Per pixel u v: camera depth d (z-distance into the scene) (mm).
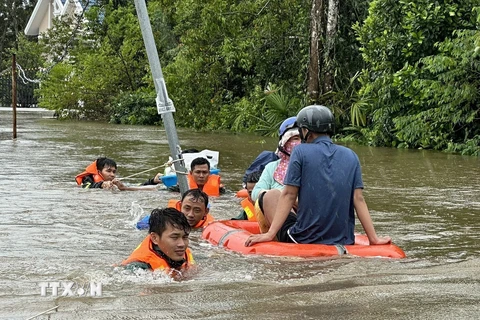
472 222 9164
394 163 17391
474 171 15586
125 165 15781
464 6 21766
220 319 4320
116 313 4473
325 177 6914
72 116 38906
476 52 19562
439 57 20500
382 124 23312
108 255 6941
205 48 28469
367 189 12367
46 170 14492
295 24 28641
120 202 10609
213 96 30484
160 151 19312
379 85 23453
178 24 35125
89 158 17125
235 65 30500
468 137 21734
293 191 6961
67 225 8656
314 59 25656
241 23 28562
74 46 40688
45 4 55000
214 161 12734
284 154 7887
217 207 10367
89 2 41469
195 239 7754
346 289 5090
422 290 5008
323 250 6691
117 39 39781
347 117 25672
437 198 11289
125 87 39594
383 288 5086
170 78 29828
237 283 5555
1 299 4992
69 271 6145
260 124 27766
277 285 5414
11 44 69938
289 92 28266
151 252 6176
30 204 10242
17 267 6344
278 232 7266
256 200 7617
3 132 26094
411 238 8047
